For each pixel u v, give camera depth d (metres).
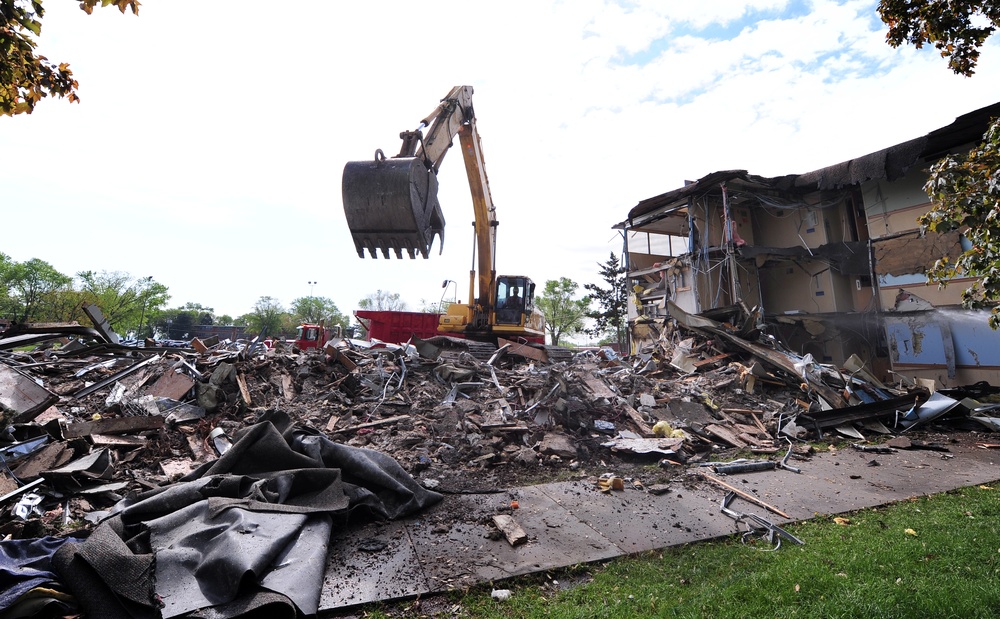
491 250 16.52
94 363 10.05
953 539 4.41
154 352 10.83
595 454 8.15
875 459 8.15
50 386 8.53
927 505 5.79
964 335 15.34
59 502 5.28
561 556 4.50
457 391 10.23
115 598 3.19
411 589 3.87
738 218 21.83
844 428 9.96
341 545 4.63
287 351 11.95
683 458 8.06
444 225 6.99
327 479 5.18
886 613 3.16
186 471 6.39
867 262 17.89
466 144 12.29
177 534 3.97
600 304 44.28
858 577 3.74
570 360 16.05
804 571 3.89
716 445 8.97
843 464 7.86
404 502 5.49
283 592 3.41
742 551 4.57
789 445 8.95
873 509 5.77
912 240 16.70
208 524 4.06
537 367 12.83
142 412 7.78
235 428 7.80
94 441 6.53
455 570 4.20
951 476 7.09
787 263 21.14
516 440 8.35
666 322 16.70
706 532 5.11
